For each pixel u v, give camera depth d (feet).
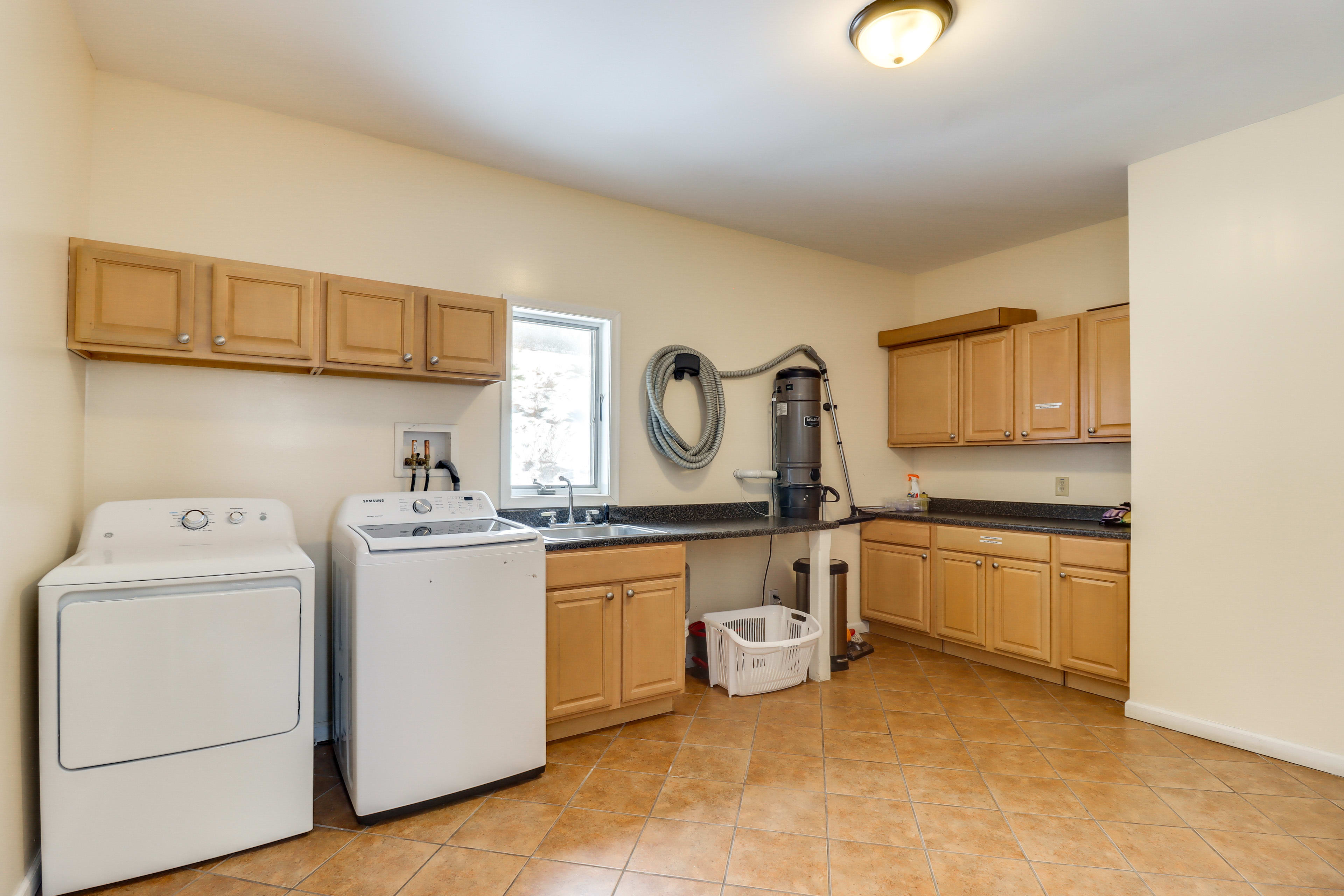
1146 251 9.04
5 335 4.65
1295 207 7.75
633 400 10.78
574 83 7.30
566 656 8.00
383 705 6.31
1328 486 7.46
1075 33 6.35
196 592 5.68
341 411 8.28
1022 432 11.49
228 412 7.60
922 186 10.06
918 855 5.79
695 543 11.46
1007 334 11.77
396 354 7.74
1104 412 10.28
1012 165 9.33
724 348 11.90
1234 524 8.15
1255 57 6.73
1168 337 8.79
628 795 6.86
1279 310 7.84
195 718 5.61
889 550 12.96
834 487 13.30
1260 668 7.91
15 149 4.77
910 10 5.85
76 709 5.18
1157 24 6.22
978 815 6.46
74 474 6.49
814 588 10.75
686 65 6.97
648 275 10.96
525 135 8.50
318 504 8.12
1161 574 8.80
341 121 8.16
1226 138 8.31
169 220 7.30
